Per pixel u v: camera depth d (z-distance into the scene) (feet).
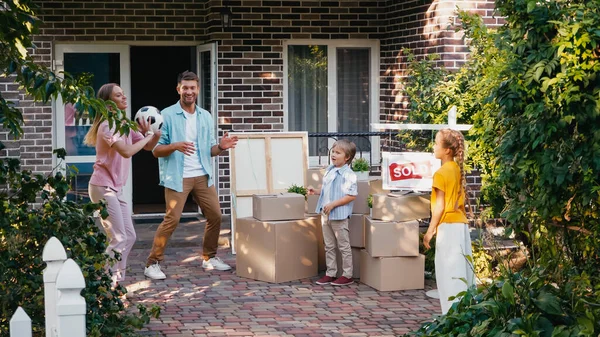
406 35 39.93
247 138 33.27
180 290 28.50
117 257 23.39
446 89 32.71
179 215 29.96
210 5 40.57
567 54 20.10
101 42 41.16
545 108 20.70
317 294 28.07
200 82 43.16
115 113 18.95
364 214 29.96
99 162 26.73
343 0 42.01
